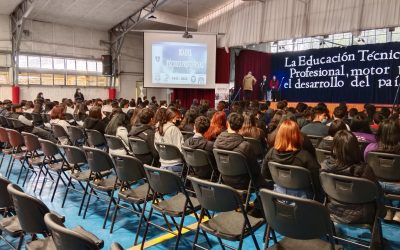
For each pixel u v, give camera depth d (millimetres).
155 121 4230
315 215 1891
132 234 3393
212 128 4074
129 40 16391
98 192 4703
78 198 4469
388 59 11297
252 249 3072
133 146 4129
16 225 2535
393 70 11211
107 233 3416
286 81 14578
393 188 3023
